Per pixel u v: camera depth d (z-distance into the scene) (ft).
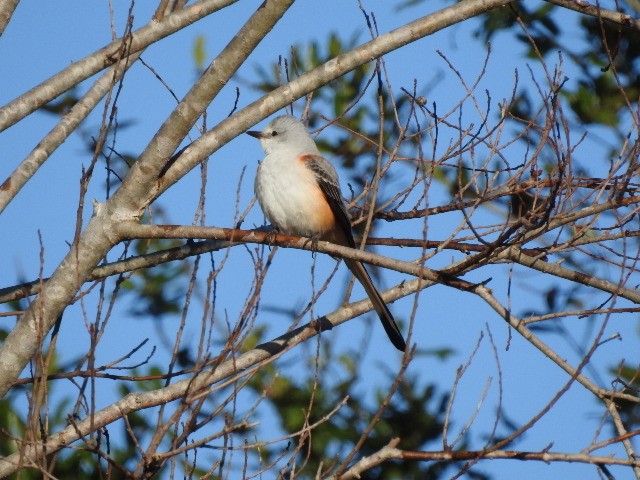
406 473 48.75
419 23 35.37
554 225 37.40
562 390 29.30
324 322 39.88
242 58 34.01
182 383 35.73
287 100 35.65
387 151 42.37
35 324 31.27
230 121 35.50
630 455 32.94
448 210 41.81
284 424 49.32
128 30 31.99
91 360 29.50
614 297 32.63
